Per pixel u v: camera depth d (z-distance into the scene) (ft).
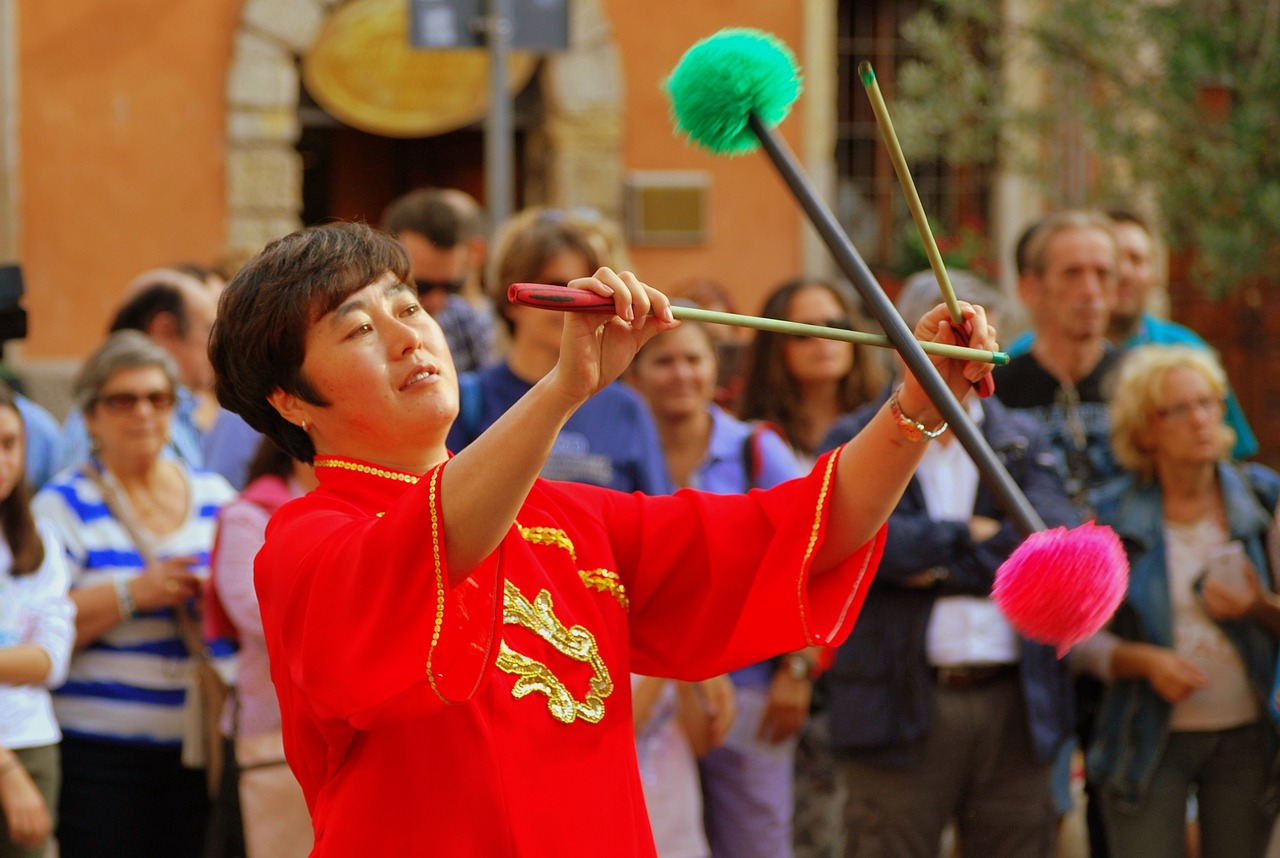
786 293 35.24
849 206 76.18
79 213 69.31
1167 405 28.58
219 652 28.07
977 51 69.87
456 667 12.39
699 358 30.60
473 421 26.53
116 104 69.36
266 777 25.23
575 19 71.77
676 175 72.95
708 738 27.68
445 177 80.23
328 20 70.95
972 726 26.86
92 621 27.78
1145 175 57.47
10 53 68.28
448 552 12.08
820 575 15.01
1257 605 27.86
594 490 15.44
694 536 15.07
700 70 14.34
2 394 26.91
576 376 12.05
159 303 36.65
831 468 14.70
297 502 14.08
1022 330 65.26
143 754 28.30
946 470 27.63
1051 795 27.32
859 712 27.04
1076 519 27.53
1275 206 53.62
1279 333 72.49
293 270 13.87
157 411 29.19
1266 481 29.48
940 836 27.14
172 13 69.67
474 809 13.30
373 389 13.80
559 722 13.87
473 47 45.29
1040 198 74.38
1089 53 59.88
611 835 13.83
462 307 38.29
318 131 80.74
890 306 13.70
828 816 32.96
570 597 14.47
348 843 13.37
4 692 26.48
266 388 14.32
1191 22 56.70
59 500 28.89
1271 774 28.27
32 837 25.99
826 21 73.36
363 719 12.51
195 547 29.35
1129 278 36.76
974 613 26.89
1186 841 28.68
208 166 70.23
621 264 29.66
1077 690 30.25
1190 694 28.19
